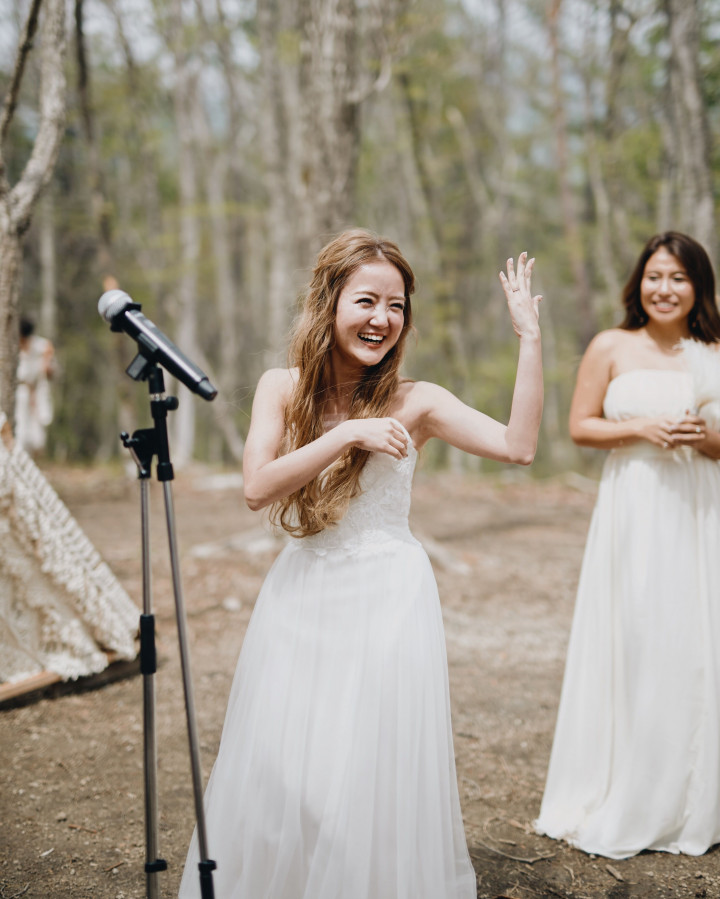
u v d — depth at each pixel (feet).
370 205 71.41
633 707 8.98
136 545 23.84
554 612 18.30
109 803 9.84
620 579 9.24
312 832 6.46
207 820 6.89
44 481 12.56
